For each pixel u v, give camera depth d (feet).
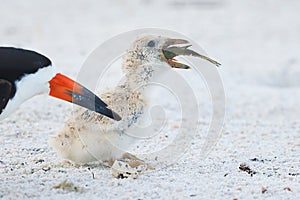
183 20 86.22
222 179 30.89
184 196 28.14
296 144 39.22
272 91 56.29
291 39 78.33
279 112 49.24
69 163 32.81
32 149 36.45
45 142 38.04
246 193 28.86
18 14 88.58
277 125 44.78
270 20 88.12
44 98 48.32
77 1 98.07
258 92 55.42
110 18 87.35
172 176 31.17
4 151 35.83
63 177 30.53
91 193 28.30
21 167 32.63
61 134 32.09
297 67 64.75
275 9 95.35
